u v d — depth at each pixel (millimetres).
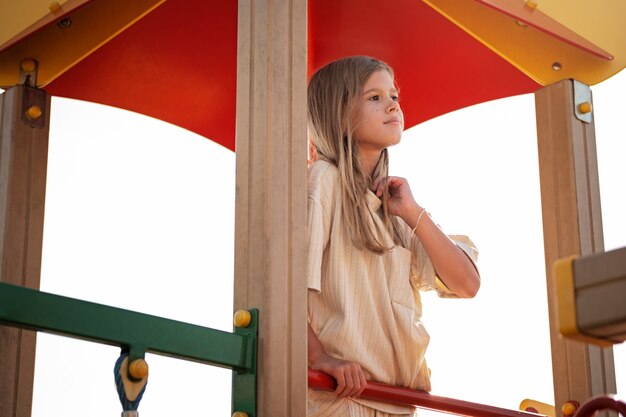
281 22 2396
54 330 1893
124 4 2998
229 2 3236
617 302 1319
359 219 2680
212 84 3463
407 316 2689
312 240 2553
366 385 2461
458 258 2822
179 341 2055
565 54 3178
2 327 2838
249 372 2160
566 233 3086
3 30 2906
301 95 2369
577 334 1356
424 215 2799
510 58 3180
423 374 2723
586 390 2979
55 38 3047
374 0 3289
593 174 3141
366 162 2869
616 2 3152
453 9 3115
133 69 3350
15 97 3006
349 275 2650
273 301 2193
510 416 2779
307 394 2303
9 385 2814
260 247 2232
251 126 2330
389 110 2854
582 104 3156
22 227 2943
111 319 1966
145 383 1979
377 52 3428
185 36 3314
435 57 3418
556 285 1375
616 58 3115
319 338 2584
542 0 2980
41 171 3014
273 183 2273
